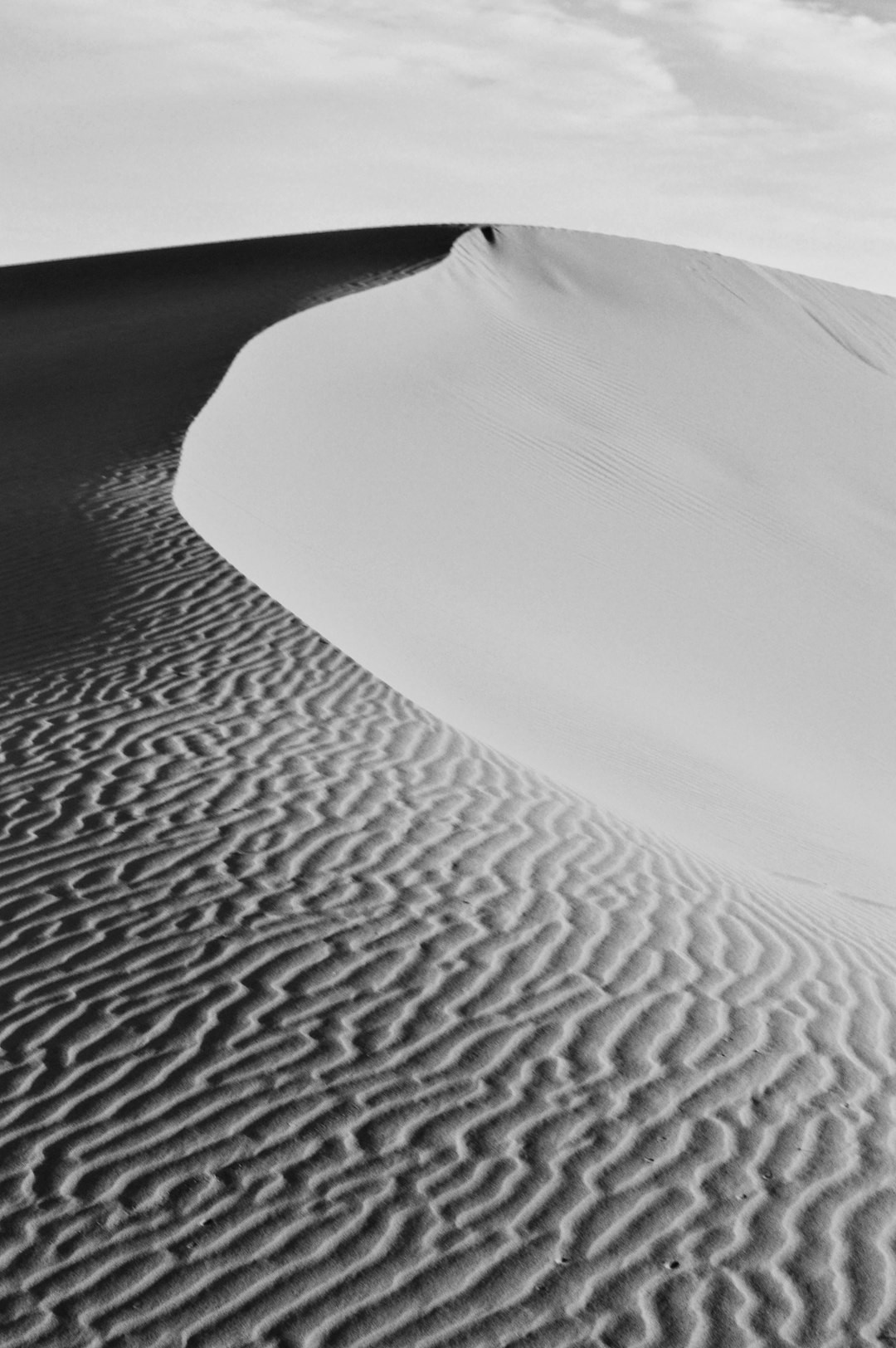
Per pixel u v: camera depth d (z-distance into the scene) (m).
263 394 20.28
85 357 23.61
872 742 15.52
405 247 35.44
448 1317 4.39
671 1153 5.21
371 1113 5.38
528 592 16.28
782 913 7.75
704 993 6.46
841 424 30.81
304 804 8.23
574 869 7.76
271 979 6.29
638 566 18.73
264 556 13.83
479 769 9.19
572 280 36.22
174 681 10.26
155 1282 4.50
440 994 6.23
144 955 6.45
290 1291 4.48
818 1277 4.62
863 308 43.53
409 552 16.03
